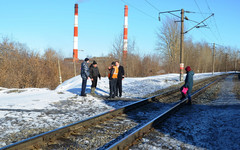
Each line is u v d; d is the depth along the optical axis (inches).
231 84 786.8
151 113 277.7
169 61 1985.7
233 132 195.8
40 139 158.6
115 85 396.5
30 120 223.1
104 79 775.1
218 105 345.1
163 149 152.5
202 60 3053.6
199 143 166.9
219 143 167.2
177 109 304.8
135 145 157.6
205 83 847.1
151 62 1553.9
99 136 178.4
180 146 159.3
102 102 348.5
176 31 2140.7
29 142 149.6
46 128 197.6
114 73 386.9
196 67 2775.6
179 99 405.1
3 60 837.2
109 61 1261.1
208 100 403.2
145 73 1481.3
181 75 884.6
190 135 186.7
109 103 341.1
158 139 174.1
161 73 1887.3
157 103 358.6
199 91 505.7
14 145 139.5
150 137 178.4
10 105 291.6
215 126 217.3
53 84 973.2
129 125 214.7
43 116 242.1
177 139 175.3
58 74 1049.5
